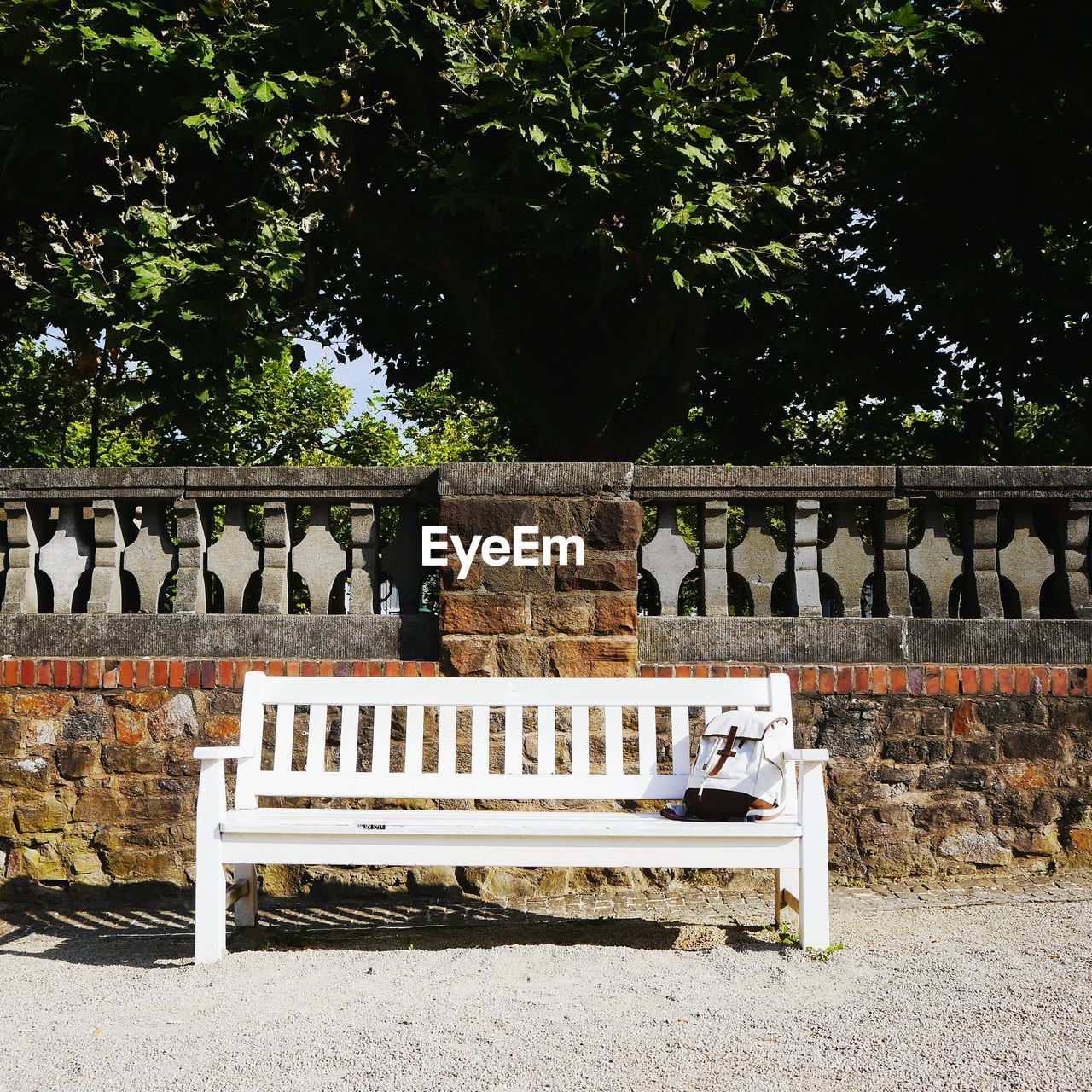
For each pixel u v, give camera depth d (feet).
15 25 21.88
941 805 18.66
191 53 22.48
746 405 47.09
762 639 19.04
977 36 27.53
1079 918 15.98
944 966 13.75
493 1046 11.13
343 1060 10.84
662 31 24.84
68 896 18.75
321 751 16.55
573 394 35.29
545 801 18.78
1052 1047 10.88
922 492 19.25
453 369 43.01
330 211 28.89
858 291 40.75
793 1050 10.96
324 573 19.81
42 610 20.63
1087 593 19.30
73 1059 11.14
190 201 25.18
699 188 25.14
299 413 55.57
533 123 23.71
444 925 17.10
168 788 18.90
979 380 42.52
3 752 18.98
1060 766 18.75
